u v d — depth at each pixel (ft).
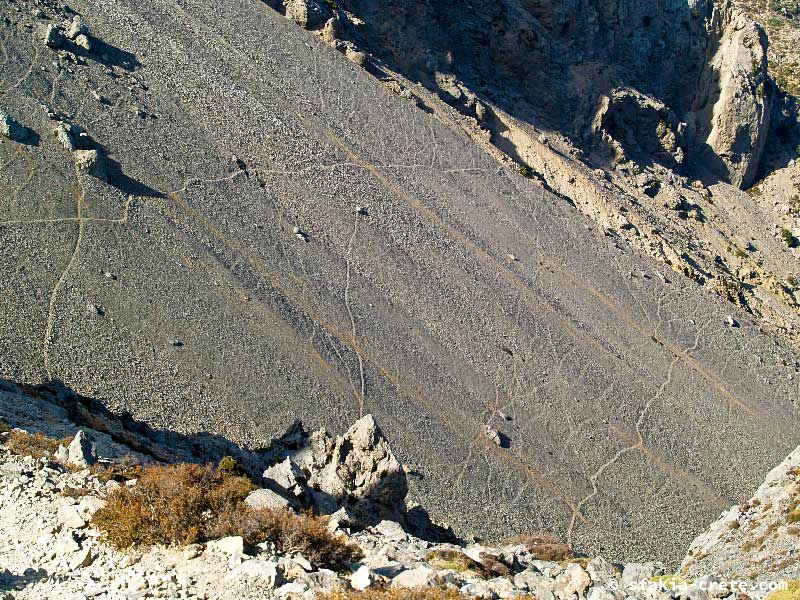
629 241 481.87
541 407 333.83
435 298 360.69
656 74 650.02
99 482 94.94
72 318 248.93
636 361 386.73
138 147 337.31
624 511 304.91
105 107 345.10
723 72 649.20
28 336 233.96
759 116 637.30
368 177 410.72
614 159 575.79
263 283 314.96
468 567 97.19
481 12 564.71
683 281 460.55
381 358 315.37
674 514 314.35
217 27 445.78
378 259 364.79
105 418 181.06
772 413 392.06
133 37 401.49
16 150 294.87
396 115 463.42
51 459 100.78
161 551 78.02
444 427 300.81
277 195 368.07
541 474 303.27
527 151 518.37
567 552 154.92
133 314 264.72
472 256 397.19
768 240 583.99
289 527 82.74
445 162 452.76
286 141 401.08
